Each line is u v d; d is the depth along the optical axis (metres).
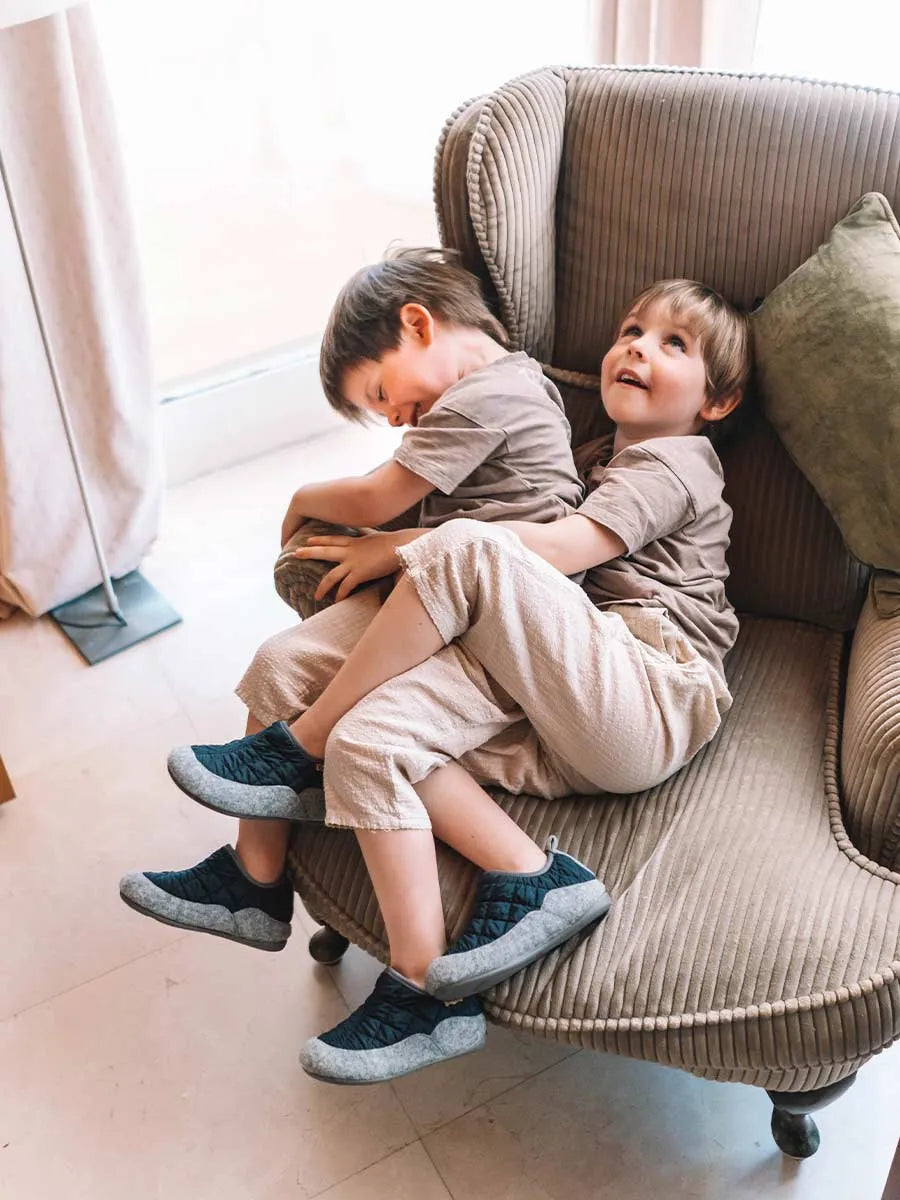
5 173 1.65
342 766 1.19
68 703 1.95
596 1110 1.40
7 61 1.64
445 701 1.23
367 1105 1.41
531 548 1.29
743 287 1.46
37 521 1.99
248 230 2.39
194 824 1.75
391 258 1.49
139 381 2.03
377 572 1.38
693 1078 1.42
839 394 1.31
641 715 1.22
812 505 1.45
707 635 1.36
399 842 1.18
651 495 1.33
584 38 2.02
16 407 1.86
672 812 1.25
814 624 1.50
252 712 1.35
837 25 1.73
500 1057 1.45
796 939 1.11
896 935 1.10
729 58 1.79
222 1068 1.46
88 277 1.84
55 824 1.76
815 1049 1.07
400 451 1.37
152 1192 1.34
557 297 1.56
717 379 1.41
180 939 1.60
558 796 1.29
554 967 1.16
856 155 1.37
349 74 2.33
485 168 1.40
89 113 1.78
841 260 1.34
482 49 2.38
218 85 2.21
